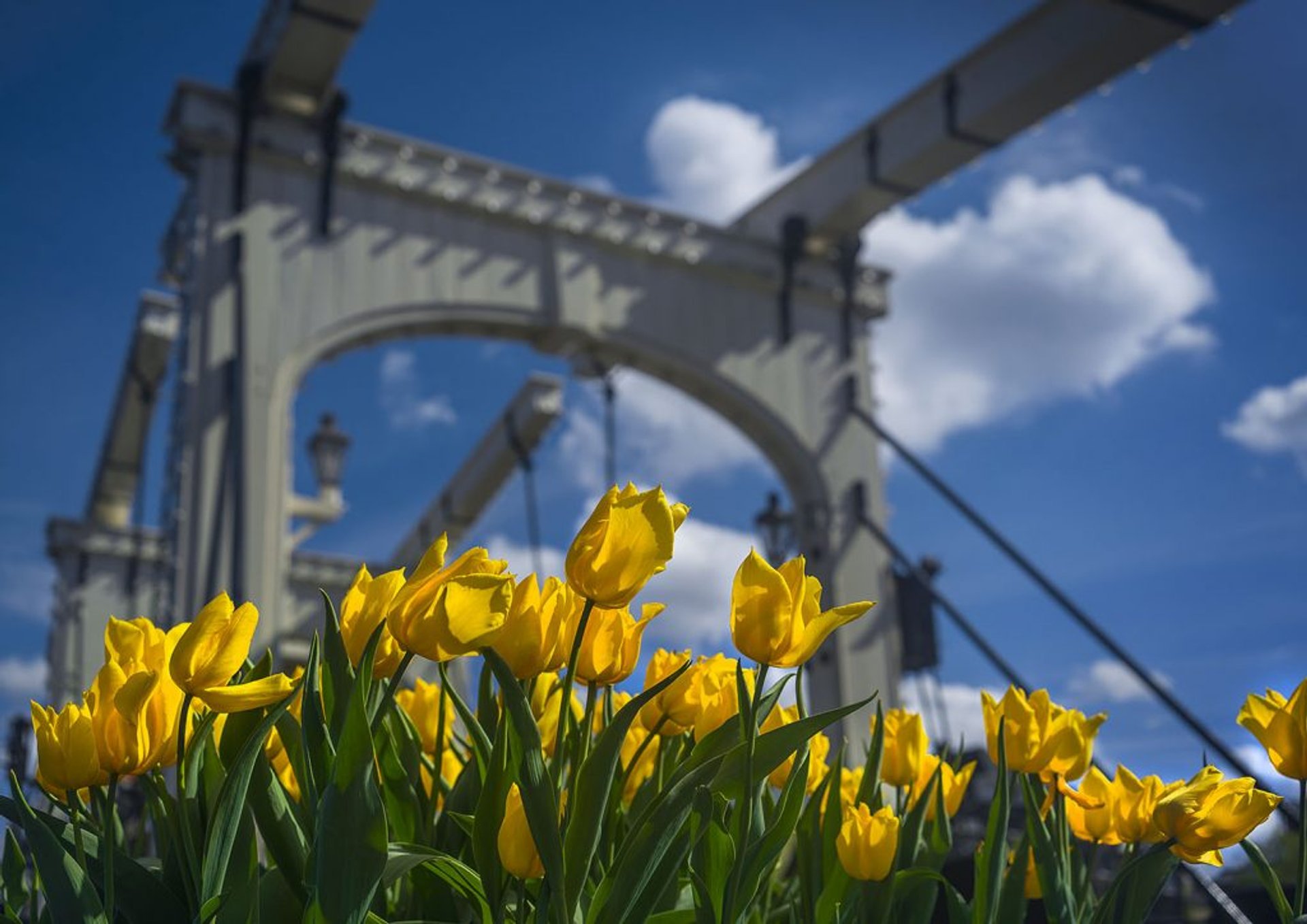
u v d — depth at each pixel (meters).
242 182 13.30
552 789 0.77
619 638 0.92
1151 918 9.10
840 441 16.33
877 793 1.18
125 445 22.06
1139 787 1.13
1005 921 1.11
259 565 12.11
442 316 14.11
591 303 15.02
